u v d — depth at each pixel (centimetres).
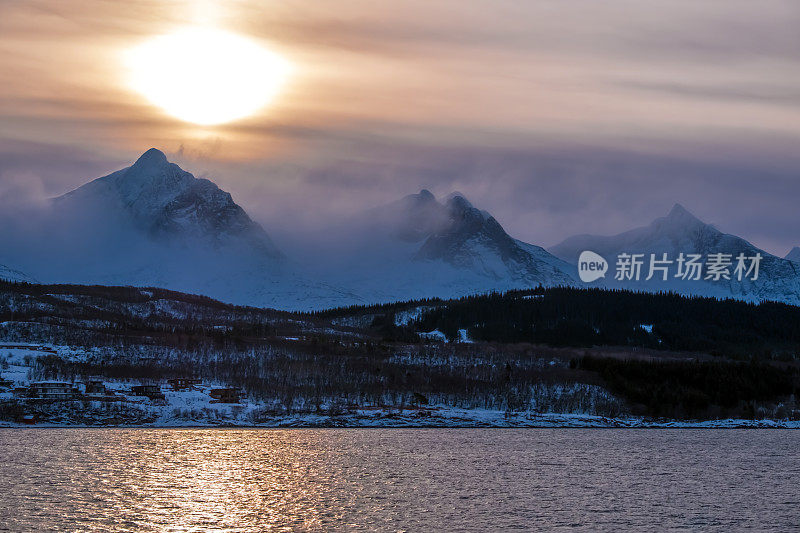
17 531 16988
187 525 17762
